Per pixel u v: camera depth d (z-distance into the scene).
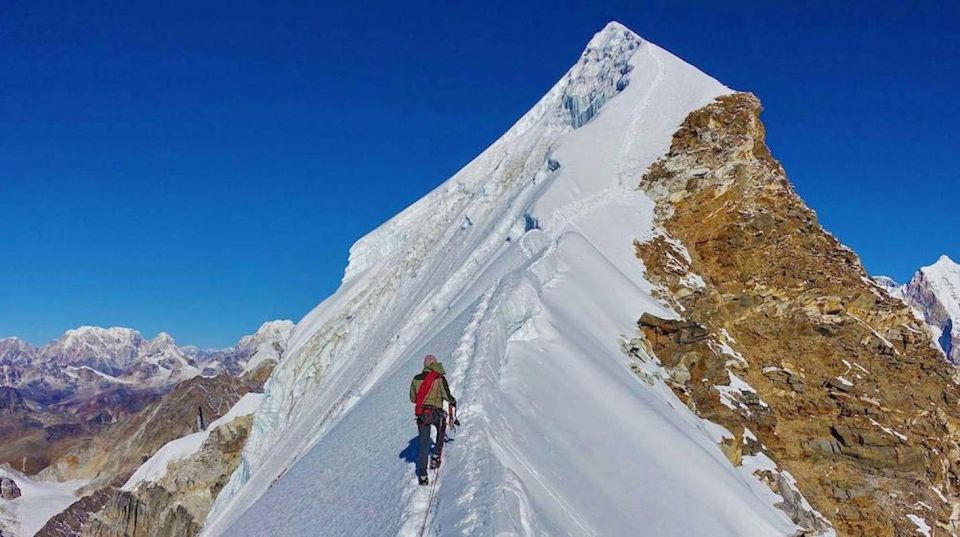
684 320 28.66
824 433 28.27
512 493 11.41
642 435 18.58
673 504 16.06
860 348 32.38
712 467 19.23
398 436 17.52
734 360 29.58
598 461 16.30
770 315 33.03
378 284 64.38
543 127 57.62
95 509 117.44
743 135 39.44
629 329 26.83
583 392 19.27
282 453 49.47
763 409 27.78
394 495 13.31
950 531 26.48
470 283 37.22
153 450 147.50
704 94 42.50
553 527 11.54
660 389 24.86
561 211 34.12
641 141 40.66
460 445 13.88
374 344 52.03
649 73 46.22
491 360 18.42
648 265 32.91
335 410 42.44
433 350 23.83
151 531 73.62
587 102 53.88
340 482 17.50
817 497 26.19
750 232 36.25
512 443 14.75
